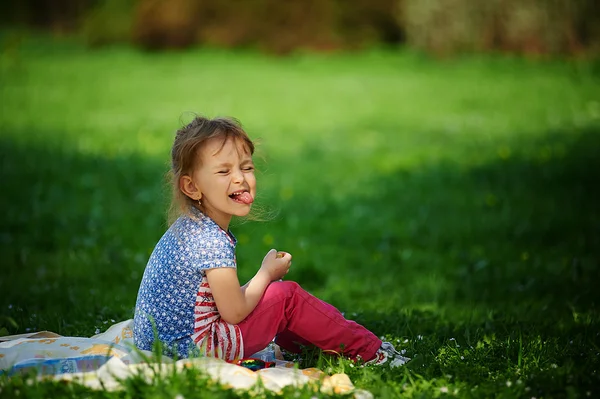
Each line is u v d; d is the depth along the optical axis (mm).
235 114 17891
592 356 4238
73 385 3500
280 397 3486
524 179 11062
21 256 7098
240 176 4070
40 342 4168
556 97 18672
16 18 37719
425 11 26844
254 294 4094
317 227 8906
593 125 15203
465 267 7145
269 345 4645
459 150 13523
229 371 3748
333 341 4293
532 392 3709
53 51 29219
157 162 12273
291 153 13695
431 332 5145
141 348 4102
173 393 3357
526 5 24875
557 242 8070
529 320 5293
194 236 4055
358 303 6090
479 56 25547
